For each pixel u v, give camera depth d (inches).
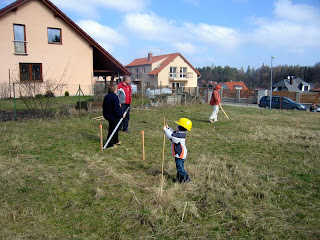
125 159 234.2
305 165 228.7
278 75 3437.5
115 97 264.7
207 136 337.4
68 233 122.6
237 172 204.8
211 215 143.6
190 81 1964.8
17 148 242.4
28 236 118.0
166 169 209.8
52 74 852.0
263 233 128.0
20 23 788.0
